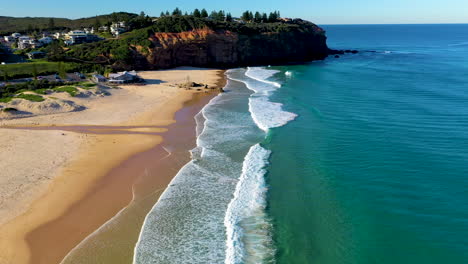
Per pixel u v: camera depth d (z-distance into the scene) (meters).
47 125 45.50
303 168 32.97
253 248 22.30
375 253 21.84
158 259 21.28
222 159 35.47
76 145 38.53
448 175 30.58
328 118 47.84
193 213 26.03
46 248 21.86
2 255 21.05
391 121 45.72
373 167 32.66
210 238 23.28
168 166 33.84
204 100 61.66
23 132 42.00
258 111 52.25
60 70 73.50
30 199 27.16
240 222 24.86
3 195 27.39
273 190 29.20
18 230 23.39
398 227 24.14
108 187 29.59
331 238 23.27
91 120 48.44
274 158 35.31
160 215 25.72
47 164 33.34
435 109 50.91
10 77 69.88
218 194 28.72
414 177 30.52
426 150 35.94
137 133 43.38
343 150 36.81
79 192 28.56
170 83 78.19
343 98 59.69
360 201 27.28
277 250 22.14
